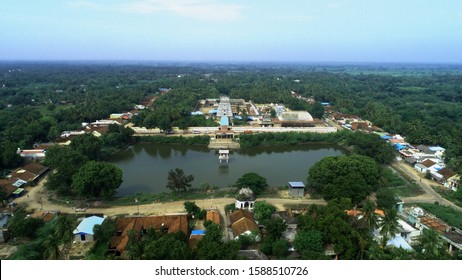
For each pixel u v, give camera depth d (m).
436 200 92.44
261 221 73.50
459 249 63.66
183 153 145.50
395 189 98.56
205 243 57.31
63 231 60.38
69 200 88.94
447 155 125.69
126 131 152.62
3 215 73.62
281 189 98.06
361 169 87.12
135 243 57.28
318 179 88.31
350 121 192.88
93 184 84.56
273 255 62.16
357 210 75.50
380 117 187.75
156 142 159.25
